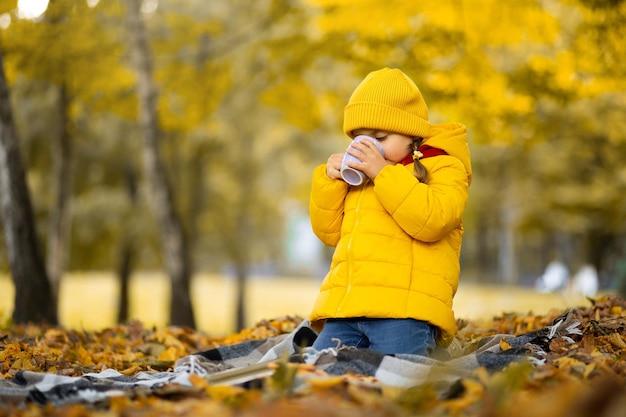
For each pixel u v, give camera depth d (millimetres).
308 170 17938
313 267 43188
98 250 17656
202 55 11305
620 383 2734
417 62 9531
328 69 12641
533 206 20375
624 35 8438
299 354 3205
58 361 4164
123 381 3301
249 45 11875
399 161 3697
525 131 10570
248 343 4109
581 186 18828
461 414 2387
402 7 9500
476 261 33562
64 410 2570
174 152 15289
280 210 18547
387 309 3375
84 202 15641
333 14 9672
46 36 9242
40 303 7340
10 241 7332
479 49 9531
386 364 3021
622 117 13102
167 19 11281
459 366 3166
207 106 11328
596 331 3807
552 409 2086
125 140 14836
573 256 29172
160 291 26703
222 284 31562
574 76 9500
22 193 7344
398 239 3500
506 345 3551
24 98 13398
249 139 16062
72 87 10484
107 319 19453
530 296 22125
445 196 3488
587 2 8211
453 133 3721
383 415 2275
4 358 4254
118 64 10469
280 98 10945
